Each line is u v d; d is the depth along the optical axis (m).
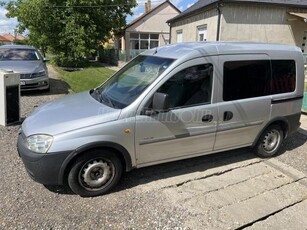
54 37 20.55
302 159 4.65
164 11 30.16
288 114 4.62
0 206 3.07
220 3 12.41
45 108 3.75
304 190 3.67
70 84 11.70
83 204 3.20
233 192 3.57
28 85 8.69
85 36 20.70
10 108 5.68
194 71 3.64
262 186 3.73
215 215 3.09
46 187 3.49
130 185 3.63
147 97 3.39
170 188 3.60
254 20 13.12
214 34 13.37
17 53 9.83
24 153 3.16
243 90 4.07
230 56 3.91
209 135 3.88
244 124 4.15
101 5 21.73
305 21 12.74
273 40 13.70
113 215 3.02
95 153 3.23
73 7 20.28
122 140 3.30
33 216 2.94
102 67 21.83
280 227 2.94
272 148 4.66
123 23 25.47
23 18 19.88
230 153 4.76
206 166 4.24
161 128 3.49
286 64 4.48
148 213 3.08
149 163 3.63
